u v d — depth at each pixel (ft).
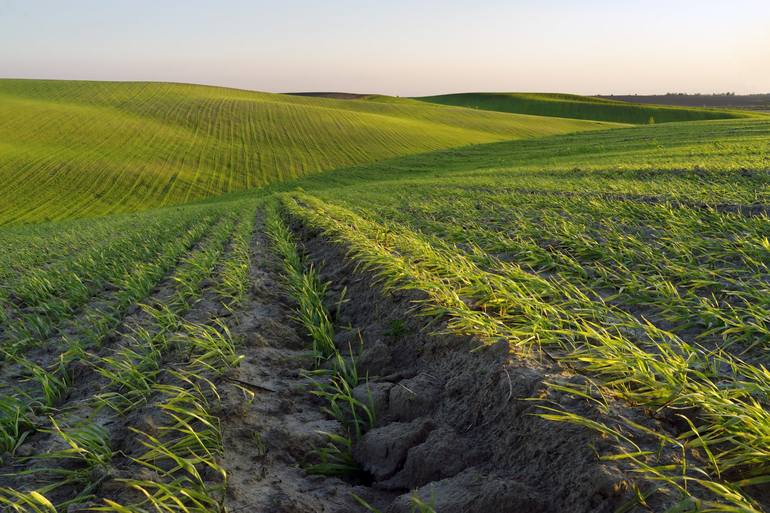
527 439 10.53
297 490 11.05
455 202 55.52
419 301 18.17
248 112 284.82
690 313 16.51
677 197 40.22
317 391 15.01
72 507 10.14
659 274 21.36
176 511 9.72
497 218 40.47
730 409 9.84
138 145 212.84
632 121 435.53
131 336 19.07
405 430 12.62
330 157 213.87
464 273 20.67
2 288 33.22
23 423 14.19
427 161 185.26
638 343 14.98
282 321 21.81
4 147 194.49
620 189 52.19
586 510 8.50
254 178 183.93
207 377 15.46
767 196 36.60
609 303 19.42
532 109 506.48
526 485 9.57
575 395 11.12
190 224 70.69
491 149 190.49
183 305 23.54
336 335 20.35
